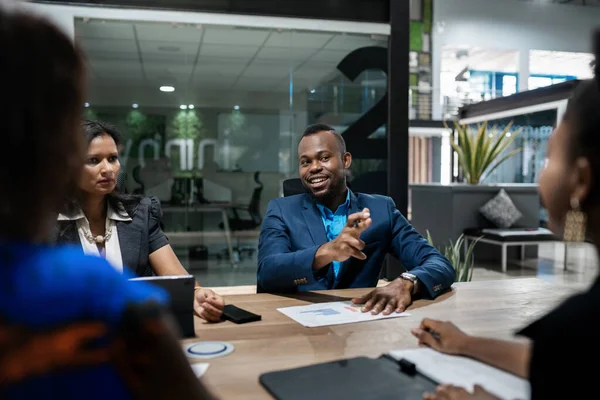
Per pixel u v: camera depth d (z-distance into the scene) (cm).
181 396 39
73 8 348
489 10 1357
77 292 36
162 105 714
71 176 40
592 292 52
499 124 994
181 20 371
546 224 63
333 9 396
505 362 90
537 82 1584
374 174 424
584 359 48
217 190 734
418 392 80
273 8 386
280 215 192
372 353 103
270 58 574
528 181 935
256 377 89
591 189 54
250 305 148
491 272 613
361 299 149
